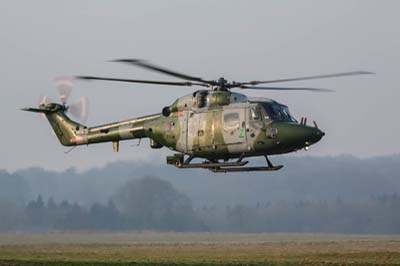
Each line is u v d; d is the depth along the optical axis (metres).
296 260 96.62
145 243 166.25
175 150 86.06
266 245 152.88
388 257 101.06
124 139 92.00
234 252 123.12
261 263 82.81
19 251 128.50
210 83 83.44
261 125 79.44
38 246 148.62
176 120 85.31
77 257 107.56
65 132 97.81
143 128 89.00
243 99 81.94
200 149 83.06
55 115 98.38
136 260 95.88
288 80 80.50
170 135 85.62
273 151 79.69
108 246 148.75
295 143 78.44
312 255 108.12
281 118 79.94
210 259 100.88
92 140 94.88
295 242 172.00
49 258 103.38
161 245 154.88
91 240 188.12
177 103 85.69
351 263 82.81
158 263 82.19
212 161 84.62
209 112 82.69
